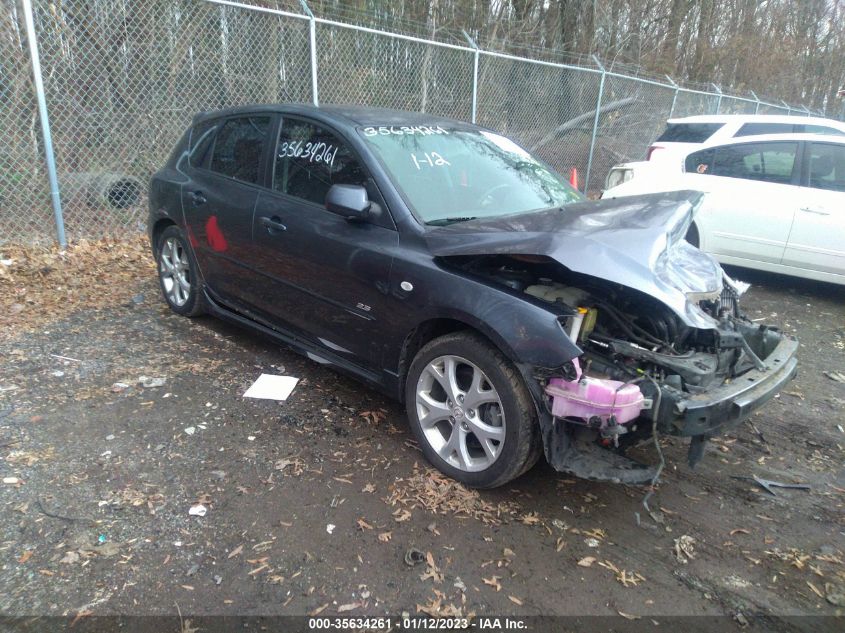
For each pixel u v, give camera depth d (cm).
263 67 793
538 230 292
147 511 281
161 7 717
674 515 304
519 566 263
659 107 1327
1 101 623
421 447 330
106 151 713
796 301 681
